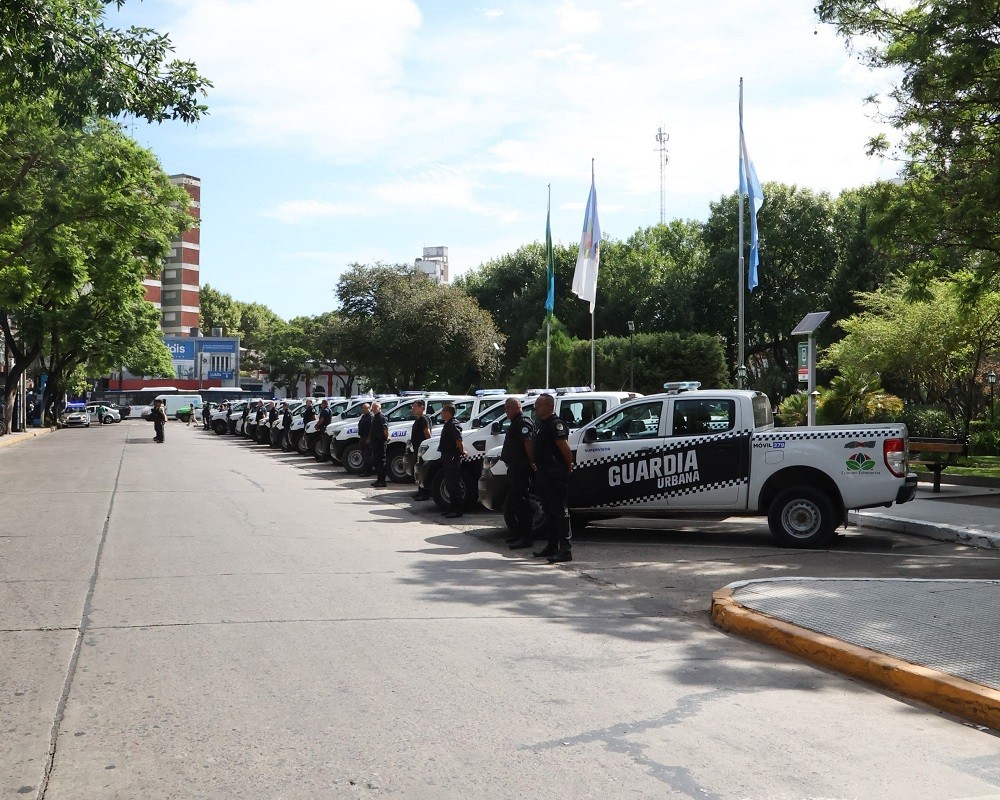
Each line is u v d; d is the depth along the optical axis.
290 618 7.19
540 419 10.33
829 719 4.98
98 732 4.66
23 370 46.56
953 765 4.36
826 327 53.66
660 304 63.00
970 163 15.62
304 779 4.08
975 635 6.24
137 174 26.92
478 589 8.52
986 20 14.26
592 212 36.19
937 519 12.64
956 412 34.25
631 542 11.79
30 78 16.06
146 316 55.28
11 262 27.02
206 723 4.79
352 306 57.53
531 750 4.44
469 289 75.25
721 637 6.79
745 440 11.40
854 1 15.95
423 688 5.41
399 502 16.64
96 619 7.11
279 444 35.00
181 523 13.02
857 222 53.84
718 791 3.98
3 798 3.88
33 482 19.56
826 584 8.02
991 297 24.75
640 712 5.02
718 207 60.62
